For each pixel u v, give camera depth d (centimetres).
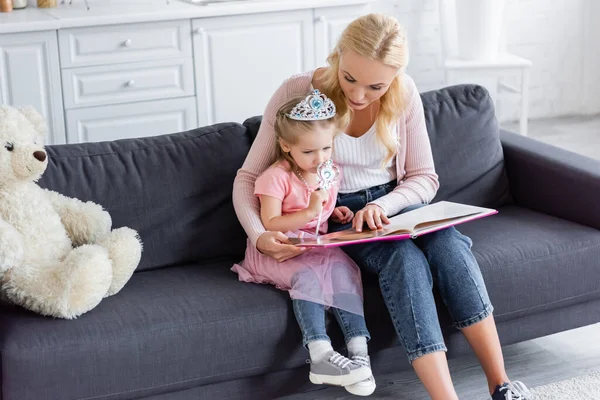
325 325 222
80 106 374
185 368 211
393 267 223
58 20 357
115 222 242
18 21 354
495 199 281
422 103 279
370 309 228
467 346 243
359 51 221
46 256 218
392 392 252
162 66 382
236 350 215
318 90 232
